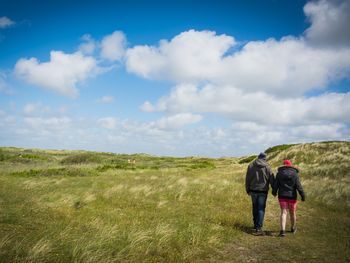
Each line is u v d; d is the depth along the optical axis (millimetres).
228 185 18719
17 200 12172
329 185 18375
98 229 8430
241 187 18547
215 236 8422
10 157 43875
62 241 7223
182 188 16625
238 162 51500
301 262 6953
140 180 20953
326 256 7355
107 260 6293
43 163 42125
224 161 61031
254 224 9688
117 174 26156
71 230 8320
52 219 9656
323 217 11812
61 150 89688
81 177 22672
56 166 33844
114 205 12602
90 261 6141
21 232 7980
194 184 18797
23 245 6816
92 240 7219
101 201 13219
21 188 15555
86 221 9492
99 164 41000
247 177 9750
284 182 9367
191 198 14672
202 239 8188
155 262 6633
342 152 32875
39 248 6469
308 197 15750
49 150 87500
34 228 8508
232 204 13609
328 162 29516
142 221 9906
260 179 9562
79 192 14836
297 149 37344
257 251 7676
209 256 7211
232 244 8203
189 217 10859
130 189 15906
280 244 8297
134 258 6719
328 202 14141
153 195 15102
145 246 7340
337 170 23891
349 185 17859
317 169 25094
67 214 10430
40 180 19469
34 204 11594
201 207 12812
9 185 16328
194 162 55094
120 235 7949
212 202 13961
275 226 10391
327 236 9125
